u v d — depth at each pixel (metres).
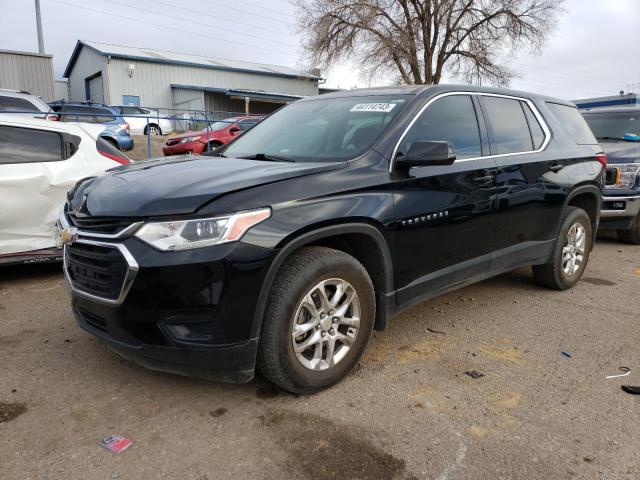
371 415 2.85
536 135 4.63
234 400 2.98
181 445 2.57
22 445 2.54
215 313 2.58
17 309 4.38
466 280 3.93
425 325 4.18
